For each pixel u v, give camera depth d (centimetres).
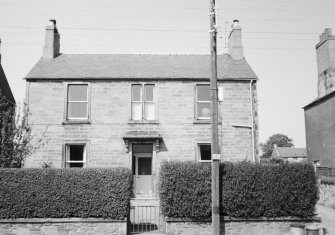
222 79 1983
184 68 2105
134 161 1947
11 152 1622
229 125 1953
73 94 1986
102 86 1975
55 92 1955
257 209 1244
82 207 1220
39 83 1961
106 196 1226
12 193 1218
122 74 2008
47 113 1933
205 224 1228
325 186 2236
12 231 1202
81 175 1235
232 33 2262
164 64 2167
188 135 1941
